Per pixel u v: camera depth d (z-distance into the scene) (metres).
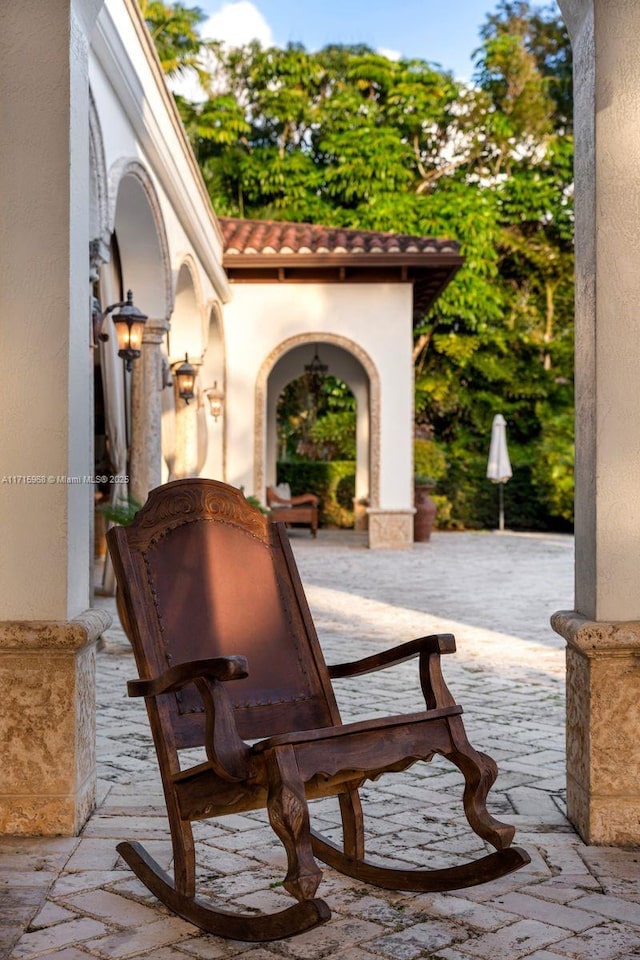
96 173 7.25
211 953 2.68
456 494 22.80
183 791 2.94
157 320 10.44
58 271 3.58
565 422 23.77
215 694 2.79
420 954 2.67
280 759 2.69
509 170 27.84
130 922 2.87
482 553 16.11
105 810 3.85
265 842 3.56
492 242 26.25
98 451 13.69
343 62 27.83
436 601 10.24
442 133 27.95
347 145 25.64
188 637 3.25
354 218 25.48
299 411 25.58
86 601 3.91
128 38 7.93
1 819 3.54
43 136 3.58
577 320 3.83
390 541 16.64
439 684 3.14
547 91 28.55
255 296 16.55
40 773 3.54
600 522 3.56
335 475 22.17
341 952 2.69
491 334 25.86
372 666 3.33
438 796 4.11
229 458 16.59
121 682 6.37
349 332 16.52
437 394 25.06
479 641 7.91
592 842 3.49
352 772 3.02
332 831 3.68
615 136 3.55
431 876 3.03
